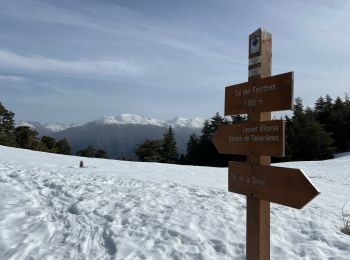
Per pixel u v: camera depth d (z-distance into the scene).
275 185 3.91
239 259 5.57
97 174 13.73
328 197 12.02
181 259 5.45
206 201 8.96
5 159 19.14
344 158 40.91
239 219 7.46
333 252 5.92
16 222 6.53
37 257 5.24
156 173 16.91
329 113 71.38
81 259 5.32
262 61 4.21
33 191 9.23
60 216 7.16
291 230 6.96
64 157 26.89
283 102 3.83
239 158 61.62
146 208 8.05
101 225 6.73
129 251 5.62
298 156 60.84
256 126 4.21
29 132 86.00
